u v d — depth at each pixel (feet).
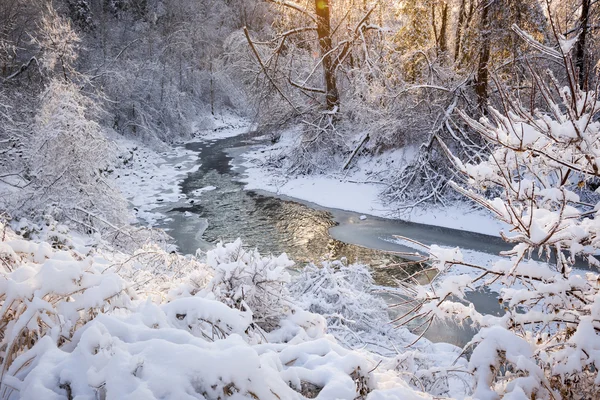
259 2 142.92
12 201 34.50
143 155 85.25
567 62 10.61
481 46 51.16
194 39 135.13
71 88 41.47
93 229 36.58
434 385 11.79
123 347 6.13
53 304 7.77
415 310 12.60
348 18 77.82
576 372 9.53
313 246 44.06
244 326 8.00
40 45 52.26
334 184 63.93
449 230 46.75
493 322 11.23
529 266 11.14
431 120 55.42
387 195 56.54
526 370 8.90
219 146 98.17
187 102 118.32
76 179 38.32
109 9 126.00
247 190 64.28
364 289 24.84
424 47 60.44
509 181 11.69
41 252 9.27
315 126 71.20
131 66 100.89
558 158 11.57
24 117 54.44
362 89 67.97
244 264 10.50
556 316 10.82
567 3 43.16
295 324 10.25
